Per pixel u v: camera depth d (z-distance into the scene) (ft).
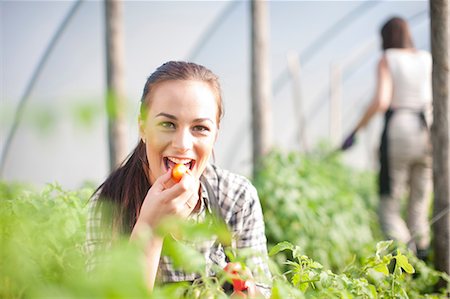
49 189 9.39
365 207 23.32
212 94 6.03
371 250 9.31
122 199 6.84
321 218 16.46
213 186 7.43
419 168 15.16
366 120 15.39
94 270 3.52
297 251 5.79
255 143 20.51
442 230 10.30
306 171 19.30
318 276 5.66
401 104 15.14
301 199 16.67
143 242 2.80
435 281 9.40
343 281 5.64
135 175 6.95
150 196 5.17
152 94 5.88
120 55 19.66
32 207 7.70
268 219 16.30
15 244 3.36
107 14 19.56
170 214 5.09
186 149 5.80
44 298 2.13
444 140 10.17
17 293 3.88
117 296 2.17
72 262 4.87
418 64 15.20
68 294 2.15
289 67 28.30
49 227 7.37
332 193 19.56
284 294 4.20
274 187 16.92
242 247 7.68
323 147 29.89
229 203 7.48
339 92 32.17
